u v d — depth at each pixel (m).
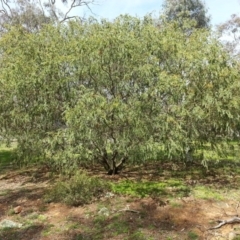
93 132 4.91
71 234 3.70
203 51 5.27
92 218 4.12
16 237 3.68
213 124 5.37
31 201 4.86
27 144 5.91
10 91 5.59
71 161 5.33
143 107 4.88
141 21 5.79
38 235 3.71
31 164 7.34
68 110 4.87
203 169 6.70
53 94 5.48
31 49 5.73
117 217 4.11
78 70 5.21
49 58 5.32
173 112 5.11
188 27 6.32
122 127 5.01
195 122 5.31
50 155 5.67
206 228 3.77
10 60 5.96
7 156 8.72
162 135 5.01
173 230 3.72
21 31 6.43
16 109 5.72
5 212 4.45
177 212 4.27
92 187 4.90
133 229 3.76
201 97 5.18
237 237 3.54
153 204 4.56
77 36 5.79
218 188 5.37
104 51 4.98
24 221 4.12
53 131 5.68
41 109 5.47
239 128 5.84
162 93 5.04
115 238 3.56
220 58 5.24
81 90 5.20
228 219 3.94
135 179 5.88
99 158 5.91
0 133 6.15
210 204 4.57
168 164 7.17
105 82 5.29
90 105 4.78
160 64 5.40
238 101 5.14
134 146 4.98
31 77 5.28
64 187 4.86
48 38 5.97
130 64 5.10
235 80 5.24
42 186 5.68
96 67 5.06
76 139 5.04
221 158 6.78
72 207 4.52
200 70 5.19
